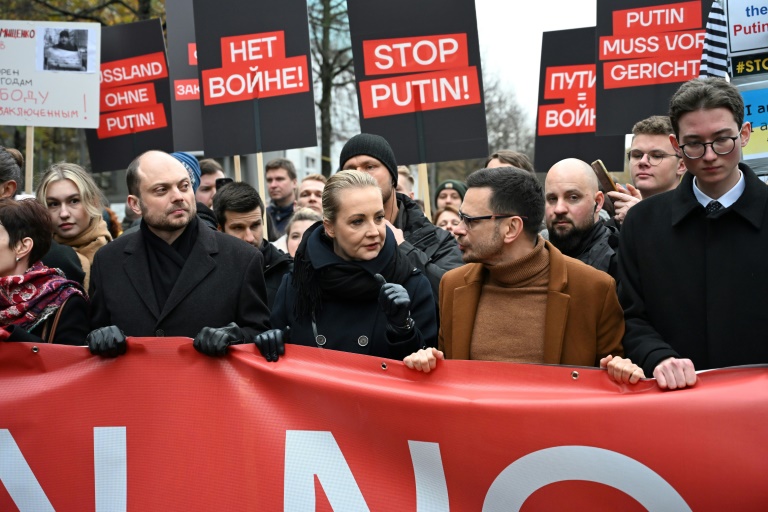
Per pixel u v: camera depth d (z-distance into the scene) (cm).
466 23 600
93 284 391
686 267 327
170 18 770
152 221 378
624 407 299
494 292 354
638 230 342
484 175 350
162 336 371
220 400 336
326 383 327
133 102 749
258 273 391
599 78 628
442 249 457
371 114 605
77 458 341
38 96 661
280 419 330
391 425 321
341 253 361
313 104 636
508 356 343
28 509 342
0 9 1472
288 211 875
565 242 446
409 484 319
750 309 313
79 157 1909
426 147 603
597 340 339
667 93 618
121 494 338
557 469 305
